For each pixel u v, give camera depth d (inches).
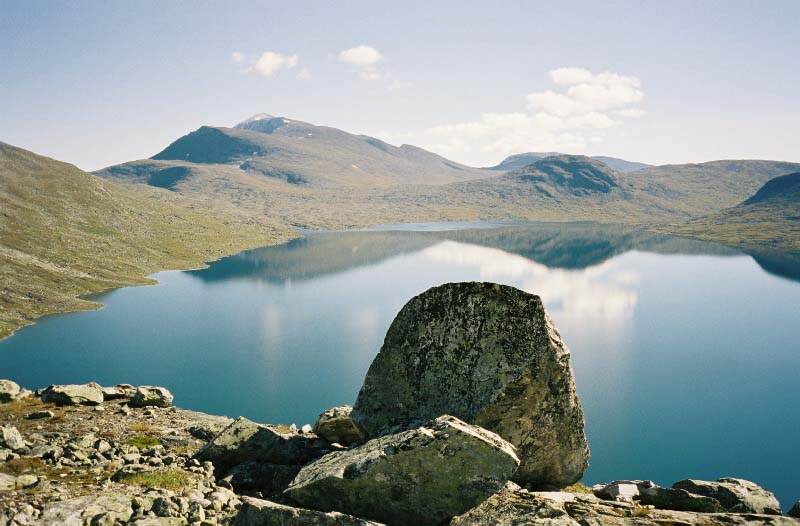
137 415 998.4
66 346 5753.0
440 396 600.1
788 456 3277.6
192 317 7126.0
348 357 5339.6
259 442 665.6
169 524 454.0
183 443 807.7
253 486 595.5
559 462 601.3
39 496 495.2
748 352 5477.4
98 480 568.4
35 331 6358.3
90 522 440.8
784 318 6894.7
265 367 5034.5
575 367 5032.0
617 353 5452.8
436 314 626.2
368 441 563.2
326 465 534.3
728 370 4940.9
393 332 650.2
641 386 4537.4
